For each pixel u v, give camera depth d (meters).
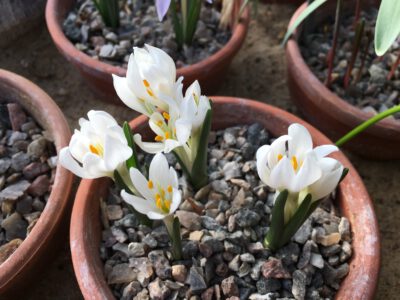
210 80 0.32
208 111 0.20
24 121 0.29
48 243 0.23
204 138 0.21
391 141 0.29
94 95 0.37
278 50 0.40
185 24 0.32
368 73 0.33
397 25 0.18
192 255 0.22
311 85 0.29
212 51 0.33
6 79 0.29
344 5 0.36
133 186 0.20
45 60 0.40
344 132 0.30
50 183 0.27
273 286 0.21
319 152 0.18
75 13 0.35
